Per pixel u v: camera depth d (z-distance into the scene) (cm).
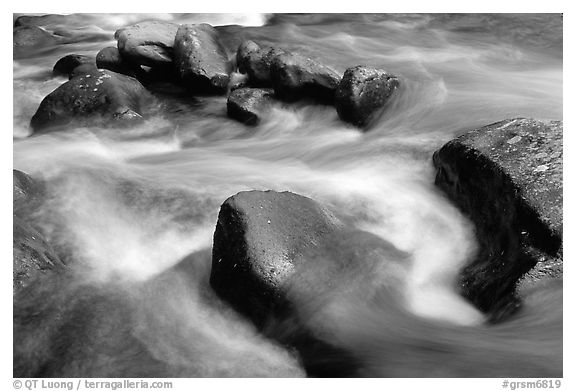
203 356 217
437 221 277
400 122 366
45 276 244
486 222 256
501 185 251
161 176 327
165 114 417
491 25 597
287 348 215
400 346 207
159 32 466
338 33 584
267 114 400
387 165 325
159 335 227
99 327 229
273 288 223
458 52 525
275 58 409
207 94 440
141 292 246
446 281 246
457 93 401
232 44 540
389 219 280
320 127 381
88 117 385
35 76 507
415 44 551
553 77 455
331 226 249
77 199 303
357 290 226
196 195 304
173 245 273
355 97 366
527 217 233
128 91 405
